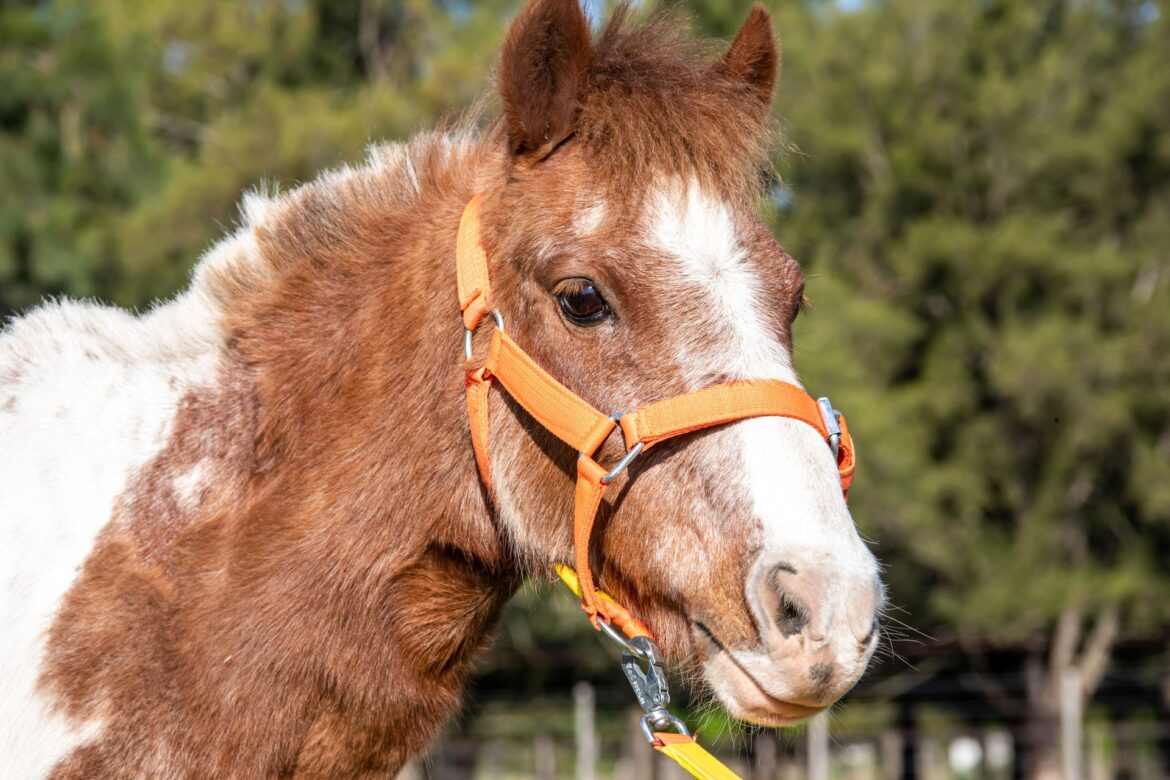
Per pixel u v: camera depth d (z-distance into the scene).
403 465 2.53
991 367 16.09
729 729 2.69
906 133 17.14
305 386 2.62
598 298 2.30
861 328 15.50
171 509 2.54
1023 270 16.44
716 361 2.24
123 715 2.38
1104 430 15.68
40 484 2.54
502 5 18.64
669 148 2.34
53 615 2.43
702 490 2.24
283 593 2.45
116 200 14.23
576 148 2.43
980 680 17.50
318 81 21.44
